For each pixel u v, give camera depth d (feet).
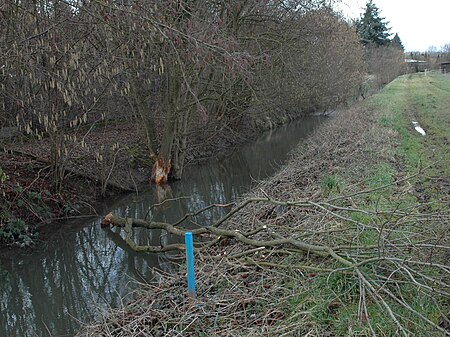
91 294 24.62
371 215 21.21
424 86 125.08
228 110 61.36
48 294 25.46
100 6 28.25
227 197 44.75
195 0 40.88
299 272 18.24
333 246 18.85
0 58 28.32
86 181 42.16
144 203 42.75
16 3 28.53
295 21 56.80
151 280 24.71
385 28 173.47
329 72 84.23
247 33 54.49
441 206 23.95
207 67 43.73
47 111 35.04
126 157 49.62
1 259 29.32
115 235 33.30
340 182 29.86
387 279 14.79
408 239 16.89
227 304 17.10
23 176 36.94
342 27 89.40
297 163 42.57
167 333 15.89
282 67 59.52
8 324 22.31
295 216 24.70
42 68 30.91
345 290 15.90
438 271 16.17
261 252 20.70
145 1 29.07
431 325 13.56
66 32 31.71
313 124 96.37
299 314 15.06
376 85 141.79
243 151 70.90
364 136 48.16
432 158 37.78
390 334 13.50
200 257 22.85
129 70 40.27
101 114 44.75
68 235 33.91
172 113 47.50
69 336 20.39
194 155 61.05
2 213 31.83
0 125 37.58
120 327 17.16
